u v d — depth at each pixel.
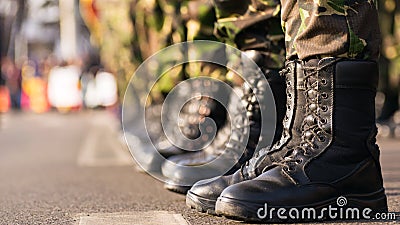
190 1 6.17
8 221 4.35
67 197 5.47
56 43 39.69
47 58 39.88
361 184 3.80
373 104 3.84
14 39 40.19
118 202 5.03
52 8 40.19
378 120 13.60
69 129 19.72
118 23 13.30
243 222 3.79
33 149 12.30
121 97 14.56
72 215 4.48
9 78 38.22
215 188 3.98
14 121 25.61
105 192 5.69
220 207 3.73
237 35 4.77
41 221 4.30
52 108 36.62
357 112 3.76
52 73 36.53
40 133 17.81
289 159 3.78
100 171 7.67
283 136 3.91
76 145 13.07
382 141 11.58
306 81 3.79
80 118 28.25
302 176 3.73
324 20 3.65
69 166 8.54
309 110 3.79
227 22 4.78
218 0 4.82
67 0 35.47
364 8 3.65
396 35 12.28
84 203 5.06
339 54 3.70
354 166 3.77
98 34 19.50
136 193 5.52
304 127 3.81
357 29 3.66
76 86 36.31
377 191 3.87
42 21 40.56
